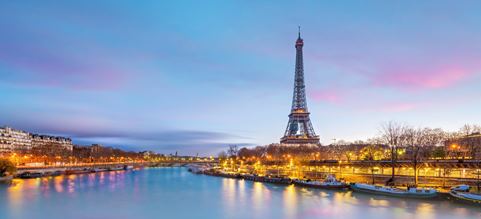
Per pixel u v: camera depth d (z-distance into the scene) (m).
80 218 127.31
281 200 159.75
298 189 197.12
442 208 130.75
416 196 148.88
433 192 147.25
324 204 146.12
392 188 159.38
